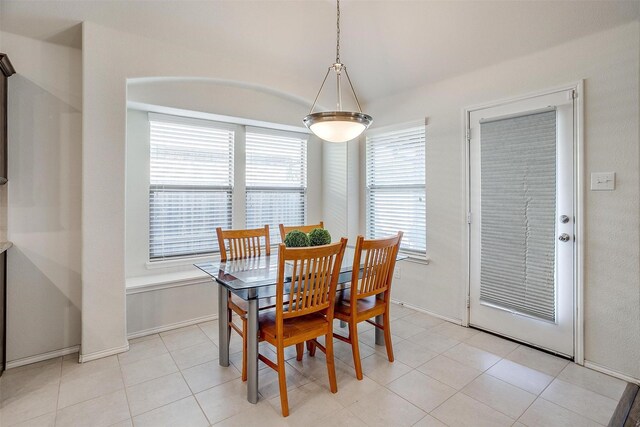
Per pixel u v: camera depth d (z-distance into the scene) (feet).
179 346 8.93
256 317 6.42
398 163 12.32
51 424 5.87
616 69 7.23
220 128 12.06
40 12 7.48
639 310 7.06
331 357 6.89
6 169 7.55
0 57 6.78
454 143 10.37
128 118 10.42
